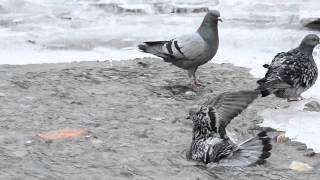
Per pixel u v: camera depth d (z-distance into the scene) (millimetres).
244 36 18016
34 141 9023
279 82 10664
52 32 18781
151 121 10297
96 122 10148
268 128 9875
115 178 7688
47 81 12969
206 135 8156
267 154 7273
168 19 20812
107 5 22219
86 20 20641
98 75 13727
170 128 9898
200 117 8062
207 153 7980
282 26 19219
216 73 14164
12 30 18734
